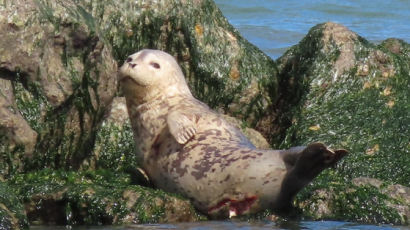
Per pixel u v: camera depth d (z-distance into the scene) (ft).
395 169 150.30
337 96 168.25
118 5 164.76
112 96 153.48
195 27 168.55
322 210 128.88
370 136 158.51
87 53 146.82
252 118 169.58
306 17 289.94
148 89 136.98
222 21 173.68
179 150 130.52
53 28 142.10
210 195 126.11
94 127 149.28
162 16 166.61
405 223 127.75
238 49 170.81
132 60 138.51
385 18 295.89
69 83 143.95
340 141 157.48
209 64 167.84
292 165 119.85
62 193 124.26
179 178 129.18
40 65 140.87
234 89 168.25
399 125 161.27
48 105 141.59
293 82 173.47
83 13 147.84
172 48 167.84
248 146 129.29
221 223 122.52
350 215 128.36
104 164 147.23
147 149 134.72
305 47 177.17
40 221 124.77
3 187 119.14
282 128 168.55
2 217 113.19
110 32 163.43
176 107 136.15
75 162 147.02
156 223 122.21
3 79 138.51
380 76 171.01
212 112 135.95
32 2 140.67
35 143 139.95
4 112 135.85
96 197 123.13
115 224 121.39
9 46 138.00
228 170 124.36
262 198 122.83
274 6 303.48
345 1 319.06
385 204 129.59
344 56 172.35
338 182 137.90
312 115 164.86
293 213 126.31
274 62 176.55
